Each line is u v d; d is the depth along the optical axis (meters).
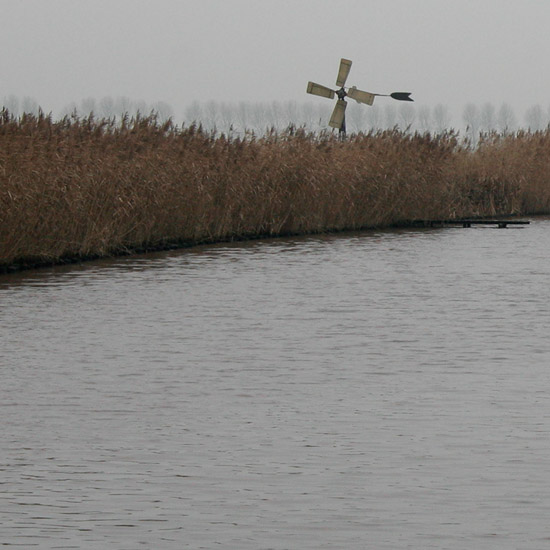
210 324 34.97
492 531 15.66
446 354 29.50
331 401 23.83
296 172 74.00
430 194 85.94
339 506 16.78
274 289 44.19
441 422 21.83
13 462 19.17
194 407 23.36
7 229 49.84
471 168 98.94
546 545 15.11
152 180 61.03
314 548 15.09
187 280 47.22
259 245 65.75
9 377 26.56
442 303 40.03
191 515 16.42
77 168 55.50
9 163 50.62
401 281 47.19
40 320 35.72
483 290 44.00
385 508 16.67
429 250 62.78
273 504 16.89
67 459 19.36
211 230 68.31
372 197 81.06
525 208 103.06
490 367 27.61
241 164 70.19
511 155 101.12
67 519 16.27
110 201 57.44
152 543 15.30
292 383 25.77
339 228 78.44
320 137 79.19
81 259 55.38
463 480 17.98
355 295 42.38
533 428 21.27
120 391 24.97
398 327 34.28
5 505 16.89
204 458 19.39
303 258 57.50
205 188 66.75
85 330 33.72
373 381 25.95
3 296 41.69
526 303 40.00
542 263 55.34
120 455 19.61
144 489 17.64
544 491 17.38
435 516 16.30
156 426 21.72
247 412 22.89
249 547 15.15
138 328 34.12
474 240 70.44
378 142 84.00
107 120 61.81
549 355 29.28
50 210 52.59
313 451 19.81
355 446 20.11
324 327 34.31
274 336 32.62
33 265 51.75
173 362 28.48
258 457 19.45
